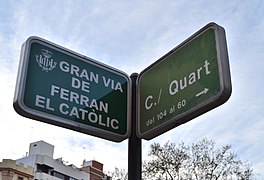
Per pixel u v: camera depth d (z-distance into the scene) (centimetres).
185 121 288
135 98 337
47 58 304
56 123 291
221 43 270
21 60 293
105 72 332
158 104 312
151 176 1922
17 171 3416
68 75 309
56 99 296
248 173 1967
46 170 4000
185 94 288
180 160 1959
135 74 348
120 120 323
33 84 289
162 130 305
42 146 4175
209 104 265
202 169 1962
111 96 326
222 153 2505
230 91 258
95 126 307
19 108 277
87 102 310
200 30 289
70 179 4231
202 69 279
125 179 2095
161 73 318
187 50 298
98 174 4672
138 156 319
